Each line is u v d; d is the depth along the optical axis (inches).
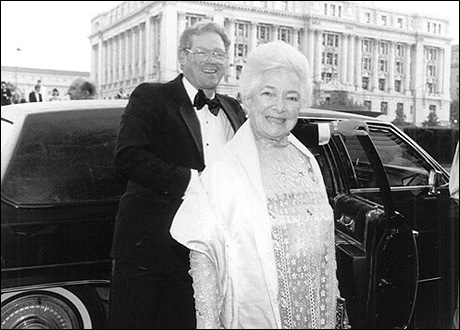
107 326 75.1
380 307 88.4
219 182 57.3
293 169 62.1
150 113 68.8
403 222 89.5
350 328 84.9
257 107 58.4
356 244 89.0
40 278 73.2
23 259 72.3
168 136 69.9
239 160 58.3
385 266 87.6
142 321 70.2
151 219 69.2
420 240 101.9
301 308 58.8
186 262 70.5
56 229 74.7
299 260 58.4
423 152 107.6
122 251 69.5
